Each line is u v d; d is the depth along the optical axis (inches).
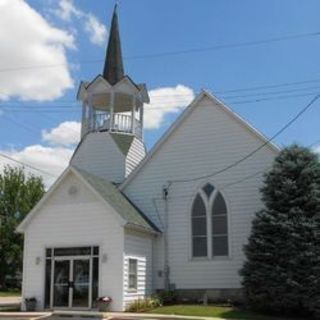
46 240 1263.5
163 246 1358.3
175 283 1332.4
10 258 2561.5
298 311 1124.5
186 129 1402.6
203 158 1374.3
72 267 1234.6
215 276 1306.6
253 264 1143.0
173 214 1370.6
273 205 1169.4
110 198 1266.0
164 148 1411.2
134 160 1611.7
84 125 1648.6
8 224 2583.7
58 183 1272.1
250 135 1346.0
